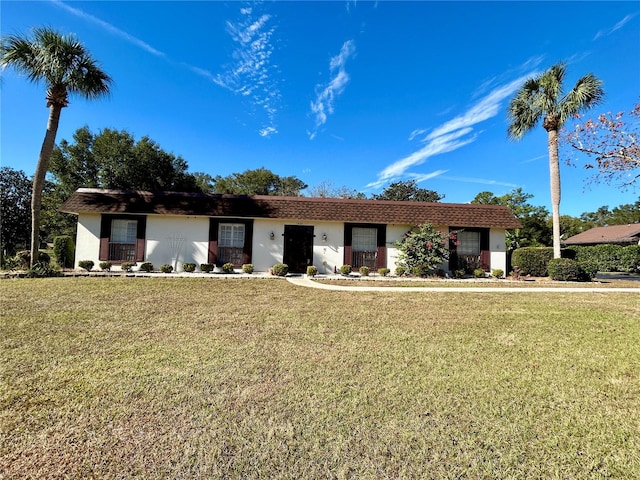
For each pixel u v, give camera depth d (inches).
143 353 159.0
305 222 563.5
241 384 126.2
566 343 185.2
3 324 204.7
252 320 229.5
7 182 671.1
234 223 555.5
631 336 200.4
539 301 317.4
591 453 86.7
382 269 546.6
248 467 80.2
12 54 415.2
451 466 81.3
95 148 841.5
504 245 577.9
